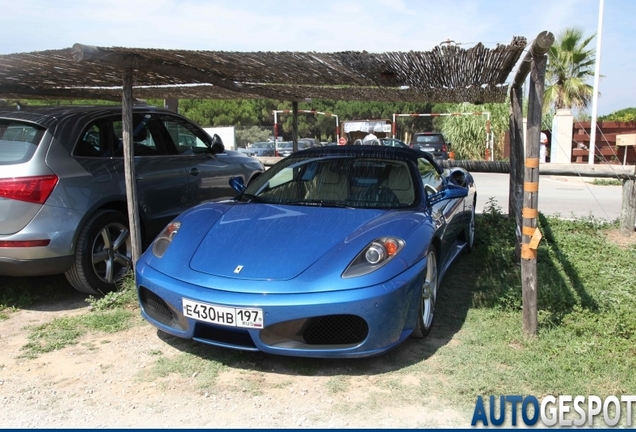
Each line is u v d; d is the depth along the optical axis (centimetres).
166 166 554
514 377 321
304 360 346
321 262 327
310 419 281
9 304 463
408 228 364
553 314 413
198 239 370
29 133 444
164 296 340
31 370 337
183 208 577
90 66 506
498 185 1511
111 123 508
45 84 679
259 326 310
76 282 458
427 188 456
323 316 310
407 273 333
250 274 325
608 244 657
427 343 373
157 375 329
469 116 2473
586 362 334
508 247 638
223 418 283
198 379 323
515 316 421
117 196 483
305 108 5228
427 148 2112
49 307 459
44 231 420
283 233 362
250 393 307
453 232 495
